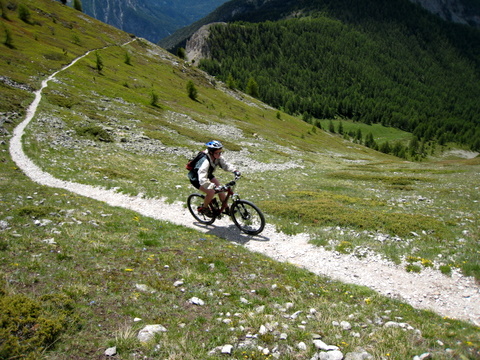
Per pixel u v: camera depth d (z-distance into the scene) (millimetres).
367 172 38156
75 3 163875
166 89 99000
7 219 9945
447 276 9617
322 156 65750
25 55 70375
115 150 30828
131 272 7406
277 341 5340
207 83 138250
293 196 19656
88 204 13750
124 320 5461
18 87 46469
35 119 33656
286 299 7141
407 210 17203
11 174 18156
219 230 12422
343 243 11492
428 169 41188
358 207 17688
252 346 5148
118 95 66875
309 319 6254
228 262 8891
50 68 68500
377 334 5770
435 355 5125
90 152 27609
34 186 15789
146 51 138875
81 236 9430
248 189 21375
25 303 5082
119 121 45031
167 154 34250
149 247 9453
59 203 13133
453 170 39406
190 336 5277
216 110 99438
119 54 117125
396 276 9703
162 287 6809
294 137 97312
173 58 145875
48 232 9398
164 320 5645
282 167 39312
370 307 7238
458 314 7922
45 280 6352
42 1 132625
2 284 5820
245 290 7379
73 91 56281
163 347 4879
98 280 6711
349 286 8586
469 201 19844
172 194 16703
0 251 7438
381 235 12539
